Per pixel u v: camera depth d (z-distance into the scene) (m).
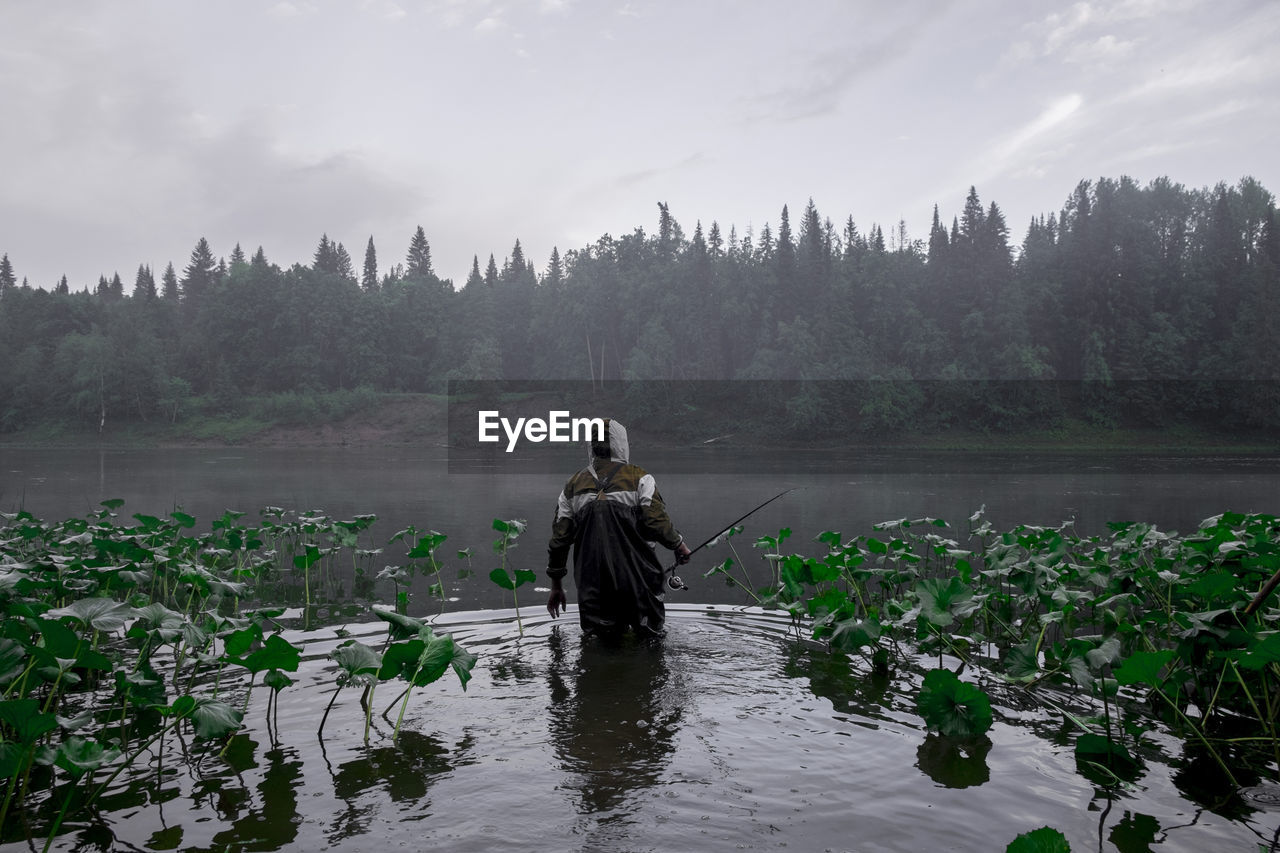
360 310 103.44
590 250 107.81
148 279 173.62
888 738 2.66
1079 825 1.97
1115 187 98.88
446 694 3.21
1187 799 2.15
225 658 3.28
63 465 38.53
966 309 85.06
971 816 2.02
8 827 1.97
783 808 2.07
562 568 4.70
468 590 6.22
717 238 103.75
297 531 8.22
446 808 2.07
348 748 2.57
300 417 86.06
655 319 89.12
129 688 2.72
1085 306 81.25
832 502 16.67
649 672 3.56
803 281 91.50
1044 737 2.70
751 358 88.88
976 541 9.33
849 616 3.79
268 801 2.13
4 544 5.28
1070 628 3.51
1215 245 88.50
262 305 104.81
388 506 14.99
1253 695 3.12
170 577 5.99
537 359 105.94
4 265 178.25
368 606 5.49
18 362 96.69
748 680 3.43
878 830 1.93
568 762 2.43
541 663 3.74
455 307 111.94
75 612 2.75
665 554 8.70
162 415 90.56
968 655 3.94
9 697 2.62
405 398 90.31
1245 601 3.13
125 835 1.92
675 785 2.24
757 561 7.86
